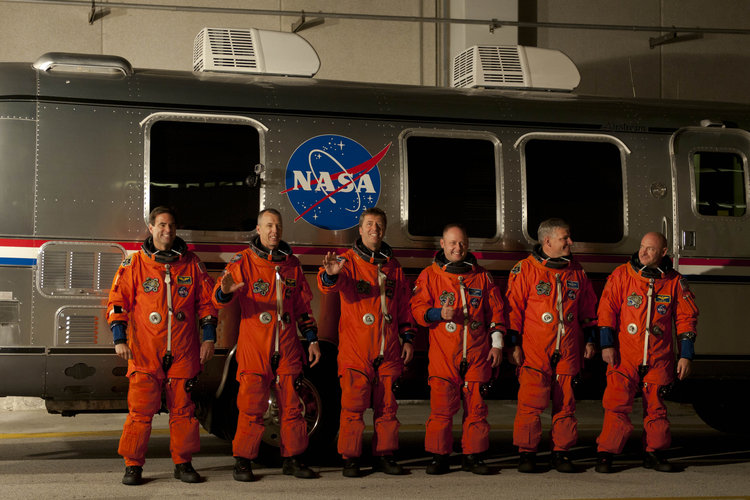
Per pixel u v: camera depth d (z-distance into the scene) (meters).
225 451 7.27
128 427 5.59
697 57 12.42
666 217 6.92
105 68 6.11
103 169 5.98
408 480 5.89
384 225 5.95
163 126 6.11
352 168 6.39
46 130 5.91
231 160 6.20
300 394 6.29
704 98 12.45
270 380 5.82
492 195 6.62
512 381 6.68
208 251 6.10
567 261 6.14
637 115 6.98
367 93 6.56
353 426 5.91
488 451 7.47
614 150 6.89
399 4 11.56
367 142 6.45
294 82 6.52
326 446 6.34
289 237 6.25
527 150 6.72
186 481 5.73
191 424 5.71
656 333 6.14
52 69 6.04
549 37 11.99
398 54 11.56
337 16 9.48
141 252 5.66
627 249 6.82
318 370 6.30
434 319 5.93
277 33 6.75
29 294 5.82
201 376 6.11
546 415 10.02
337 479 5.89
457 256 6.00
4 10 10.47
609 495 5.55
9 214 5.81
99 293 5.92
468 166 6.60
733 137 7.10
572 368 6.14
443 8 11.62
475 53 7.03
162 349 5.59
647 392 6.24
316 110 6.39
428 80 11.64
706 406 8.40
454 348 6.00
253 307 5.78
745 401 8.12
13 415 9.21
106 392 5.97
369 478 5.94
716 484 5.94
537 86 7.05
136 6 9.38
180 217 6.07
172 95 6.16
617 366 6.20
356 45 11.45
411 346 6.02
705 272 6.93
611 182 6.85
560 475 6.14
